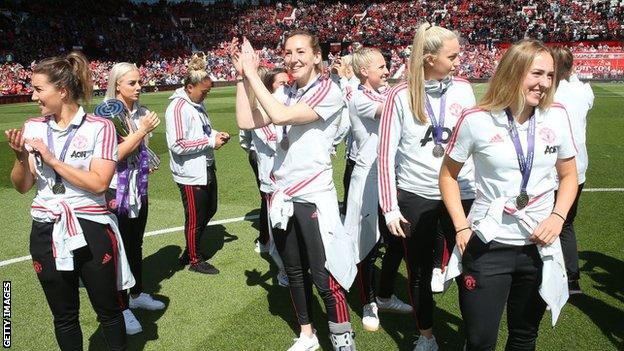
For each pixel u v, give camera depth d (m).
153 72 36.62
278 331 3.57
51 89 2.50
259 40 46.66
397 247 3.58
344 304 3.03
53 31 39.38
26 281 4.52
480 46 37.50
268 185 4.41
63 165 2.46
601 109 16.14
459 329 3.52
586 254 4.65
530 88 2.12
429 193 3.03
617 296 3.85
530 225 2.21
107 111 3.31
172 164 4.48
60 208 2.53
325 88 2.86
